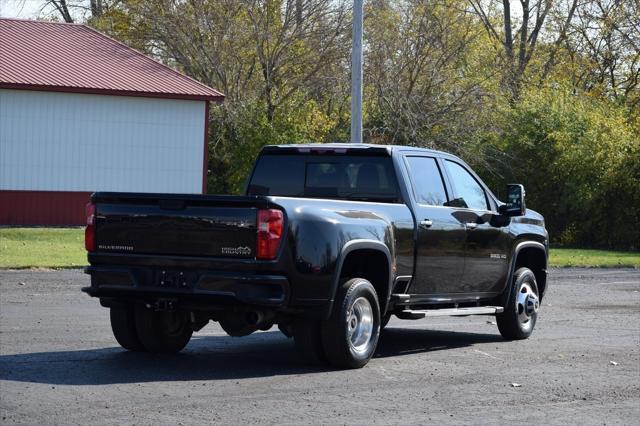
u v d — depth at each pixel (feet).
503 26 242.78
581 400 37.37
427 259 47.01
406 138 171.42
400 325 60.29
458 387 39.27
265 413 33.30
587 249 150.41
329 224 41.16
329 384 38.93
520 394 38.14
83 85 140.77
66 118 141.28
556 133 161.68
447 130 173.68
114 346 46.91
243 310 40.78
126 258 41.75
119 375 39.34
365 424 32.14
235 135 168.35
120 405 33.73
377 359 46.06
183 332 45.52
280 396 36.24
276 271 39.63
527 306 54.49
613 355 49.01
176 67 178.70
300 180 48.60
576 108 172.24
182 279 40.65
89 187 143.33
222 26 169.99
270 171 49.26
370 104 179.11
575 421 33.65
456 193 50.11
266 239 39.32
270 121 169.48
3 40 147.95
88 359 42.96
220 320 42.96
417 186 47.57
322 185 48.06
